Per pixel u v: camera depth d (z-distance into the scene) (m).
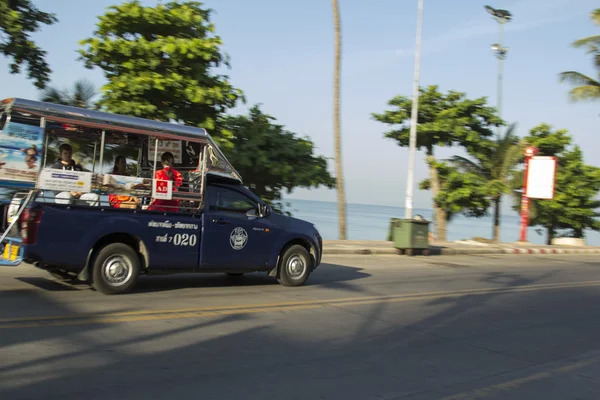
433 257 19.80
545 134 33.41
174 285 10.09
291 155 20.11
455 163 29.73
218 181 9.88
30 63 18.98
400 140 30.47
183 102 17.61
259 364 5.84
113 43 16.41
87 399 4.60
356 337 7.23
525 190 27.94
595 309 10.48
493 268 17.22
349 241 21.27
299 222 10.88
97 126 8.65
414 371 5.96
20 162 7.98
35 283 9.32
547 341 7.70
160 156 10.55
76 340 6.21
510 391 5.53
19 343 5.96
